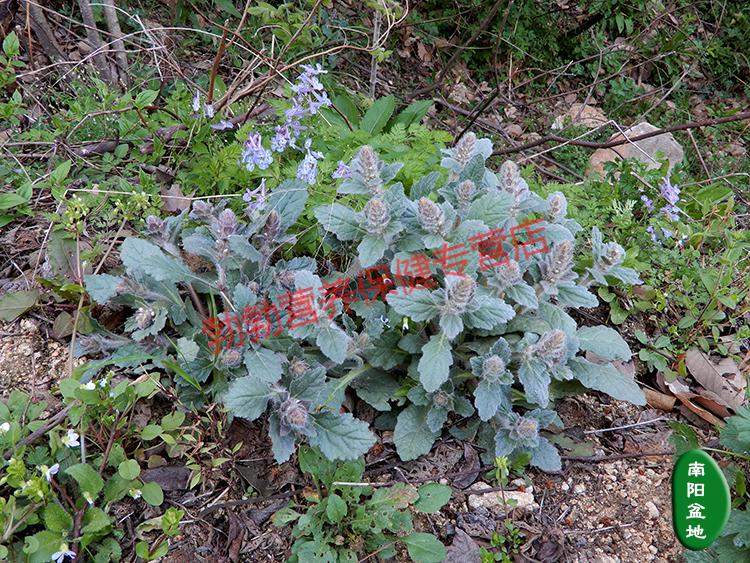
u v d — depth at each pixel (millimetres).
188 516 351
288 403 344
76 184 500
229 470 371
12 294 417
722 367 484
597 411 451
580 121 875
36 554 303
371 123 621
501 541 355
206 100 537
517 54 911
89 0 588
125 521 343
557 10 957
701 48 991
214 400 376
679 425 409
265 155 444
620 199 590
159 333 413
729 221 566
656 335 506
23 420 357
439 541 342
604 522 384
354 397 419
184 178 513
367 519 340
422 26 879
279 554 344
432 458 398
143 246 382
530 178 613
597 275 393
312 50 644
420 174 484
